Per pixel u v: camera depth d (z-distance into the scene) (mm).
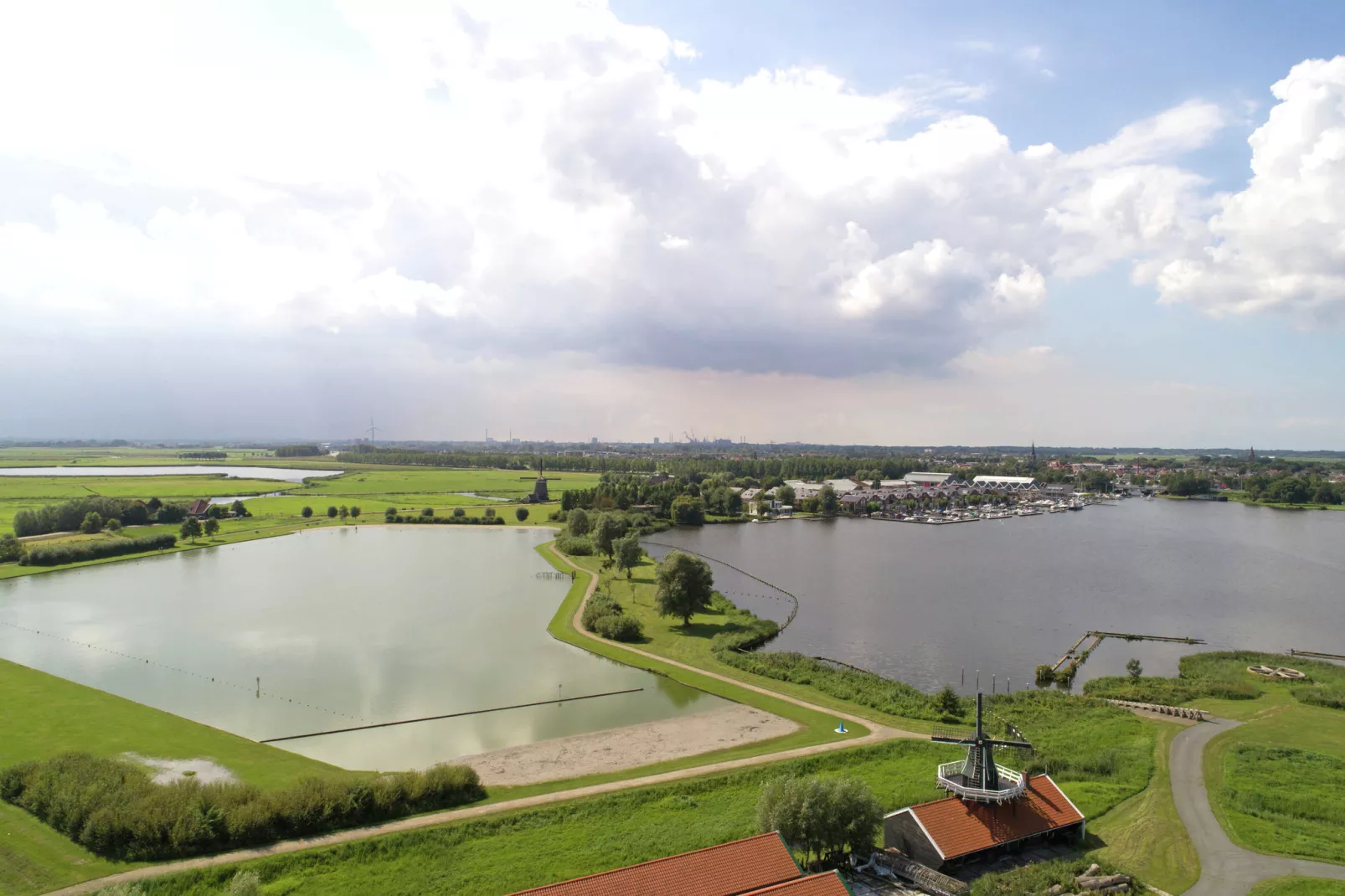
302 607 135125
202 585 155500
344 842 52844
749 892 41062
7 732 71938
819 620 130750
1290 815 59031
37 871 48594
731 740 73562
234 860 50469
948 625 128875
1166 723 79875
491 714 81750
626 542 156000
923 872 48125
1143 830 55969
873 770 66750
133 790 55500
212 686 90812
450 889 47969
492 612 131875
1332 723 79500
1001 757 69750
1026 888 46656
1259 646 120312
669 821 56531
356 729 77438
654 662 99812
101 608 133875
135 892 43219
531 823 56125
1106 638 123250
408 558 192250
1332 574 179750
